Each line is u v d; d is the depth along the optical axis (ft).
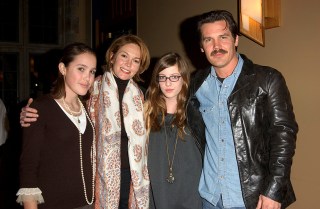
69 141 6.16
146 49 8.03
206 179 6.89
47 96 6.27
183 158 7.34
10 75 25.39
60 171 6.02
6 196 14.96
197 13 12.61
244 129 6.21
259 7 9.83
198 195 7.28
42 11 25.77
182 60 7.44
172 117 7.52
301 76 9.15
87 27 24.41
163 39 14.53
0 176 17.83
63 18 25.70
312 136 8.93
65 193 6.03
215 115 6.64
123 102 8.00
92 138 6.67
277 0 9.55
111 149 7.64
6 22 25.21
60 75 6.48
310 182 8.98
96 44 20.43
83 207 6.35
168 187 7.33
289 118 5.89
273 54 9.89
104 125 7.70
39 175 5.97
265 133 6.22
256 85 6.18
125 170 8.12
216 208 6.73
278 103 5.94
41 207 5.90
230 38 6.36
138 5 16.22
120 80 8.16
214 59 6.37
